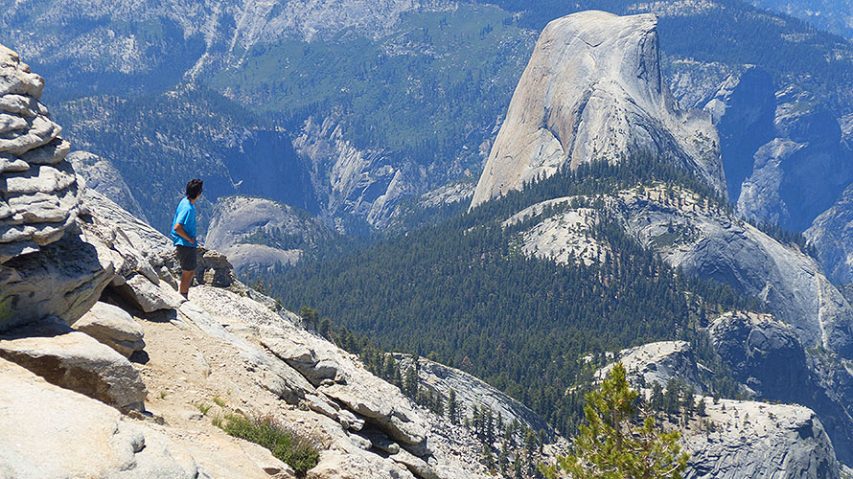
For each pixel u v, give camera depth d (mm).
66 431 12836
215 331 24297
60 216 16703
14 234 15703
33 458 12000
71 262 17500
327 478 18797
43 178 17078
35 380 14602
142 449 13531
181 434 17125
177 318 23469
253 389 21969
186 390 19828
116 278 21625
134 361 20047
